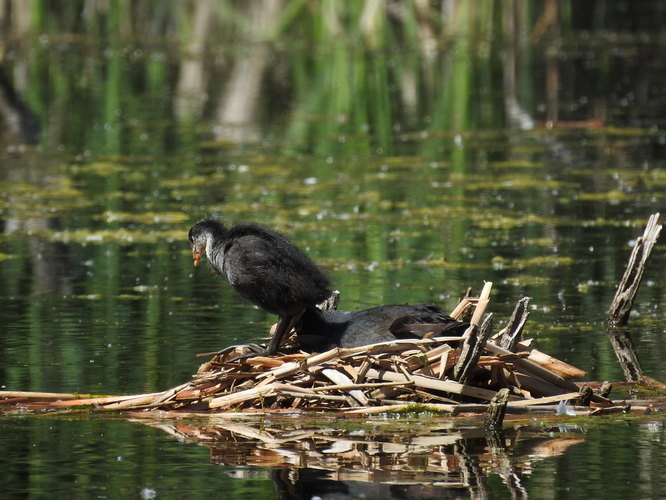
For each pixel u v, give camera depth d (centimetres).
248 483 780
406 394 947
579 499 746
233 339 1206
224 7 4191
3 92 3164
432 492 761
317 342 1010
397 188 2088
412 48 3912
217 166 2308
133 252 1655
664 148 2445
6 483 789
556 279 1483
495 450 848
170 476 799
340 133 2697
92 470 813
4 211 1916
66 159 2383
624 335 1226
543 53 3878
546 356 1009
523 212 1891
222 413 941
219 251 1041
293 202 1980
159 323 1280
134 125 2791
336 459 828
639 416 935
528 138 2602
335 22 4072
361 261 1586
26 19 4028
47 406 972
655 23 4616
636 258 1266
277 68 3641
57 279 1502
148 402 965
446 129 2738
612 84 3319
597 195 2003
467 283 1465
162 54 3869
